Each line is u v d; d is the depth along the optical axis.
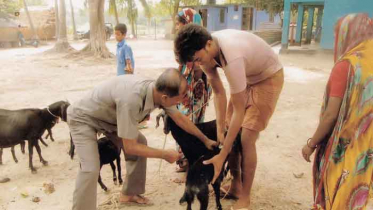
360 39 2.37
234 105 2.96
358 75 2.31
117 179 4.22
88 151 3.10
